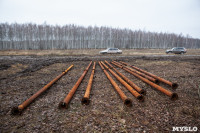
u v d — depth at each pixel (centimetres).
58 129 302
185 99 470
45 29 6081
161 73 899
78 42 6700
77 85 602
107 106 423
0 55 2386
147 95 516
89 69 1141
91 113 378
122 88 602
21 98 499
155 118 348
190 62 1380
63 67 1212
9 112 387
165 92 475
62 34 6209
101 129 302
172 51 2828
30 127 311
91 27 7012
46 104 443
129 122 330
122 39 7162
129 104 407
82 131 295
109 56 2306
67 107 415
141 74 810
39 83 705
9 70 1044
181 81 696
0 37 5344
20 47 5597
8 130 299
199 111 379
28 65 1276
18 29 5688
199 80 703
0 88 615
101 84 677
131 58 1900
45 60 1652
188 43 9288
